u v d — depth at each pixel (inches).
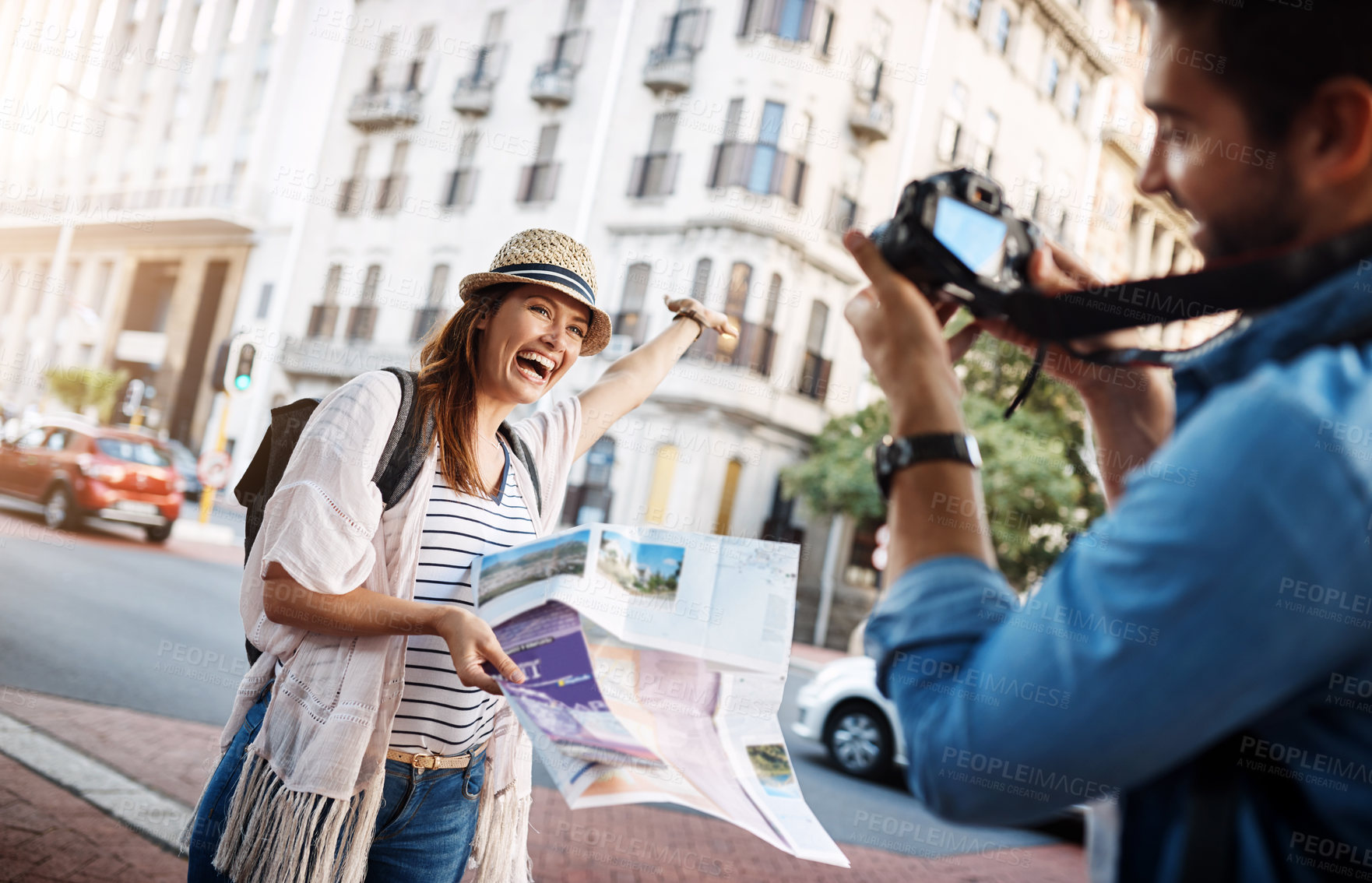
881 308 33.9
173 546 505.4
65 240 1134.4
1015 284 35.6
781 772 47.4
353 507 55.3
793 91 717.9
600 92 804.0
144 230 1149.7
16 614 261.6
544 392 64.7
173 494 480.4
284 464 61.5
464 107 888.9
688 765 46.6
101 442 470.3
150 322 1187.9
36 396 1079.6
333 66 1016.2
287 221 1037.2
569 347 64.2
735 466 698.2
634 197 768.9
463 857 64.3
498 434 68.1
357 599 54.7
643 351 84.0
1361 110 27.7
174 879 106.1
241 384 534.9
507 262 63.4
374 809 56.9
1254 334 28.4
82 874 103.0
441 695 60.6
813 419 717.9
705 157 738.8
